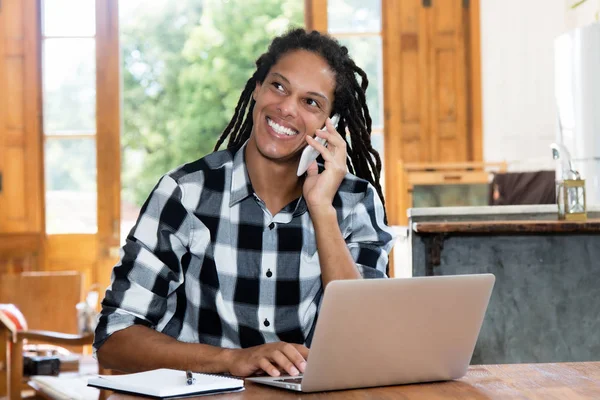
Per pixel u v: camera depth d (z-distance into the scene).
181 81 14.33
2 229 7.12
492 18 7.21
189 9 14.43
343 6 7.18
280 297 2.16
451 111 7.20
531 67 7.18
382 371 1.72
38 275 5.90
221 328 2.15
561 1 7.15
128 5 14.41
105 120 7.17
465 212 3.97
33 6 7.18
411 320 1.70
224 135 2.53
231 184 2.18
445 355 1.77
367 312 1.64
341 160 2.20
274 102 2.17
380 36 7.20
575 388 1.67
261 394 1.64
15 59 7.17
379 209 2.35
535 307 3.69
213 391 1.65
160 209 2.13
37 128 7.16
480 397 1.61
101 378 1.71
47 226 7.16
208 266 2.14
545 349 3.69
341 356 1.65
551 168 7.12
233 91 14.24
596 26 5.48
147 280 2.08
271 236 2.17
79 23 7.21
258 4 14.10
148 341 1.97
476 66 7.20
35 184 7.15
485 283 1.75
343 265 2.15
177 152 14.37
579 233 3.70
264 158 2.18
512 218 4.02
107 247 7.14
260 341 2.15
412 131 7.20
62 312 5.87
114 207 7.16
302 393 1.66
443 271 3.67
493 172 6.27
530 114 7.18
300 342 2.18
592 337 3.70
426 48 7.20
